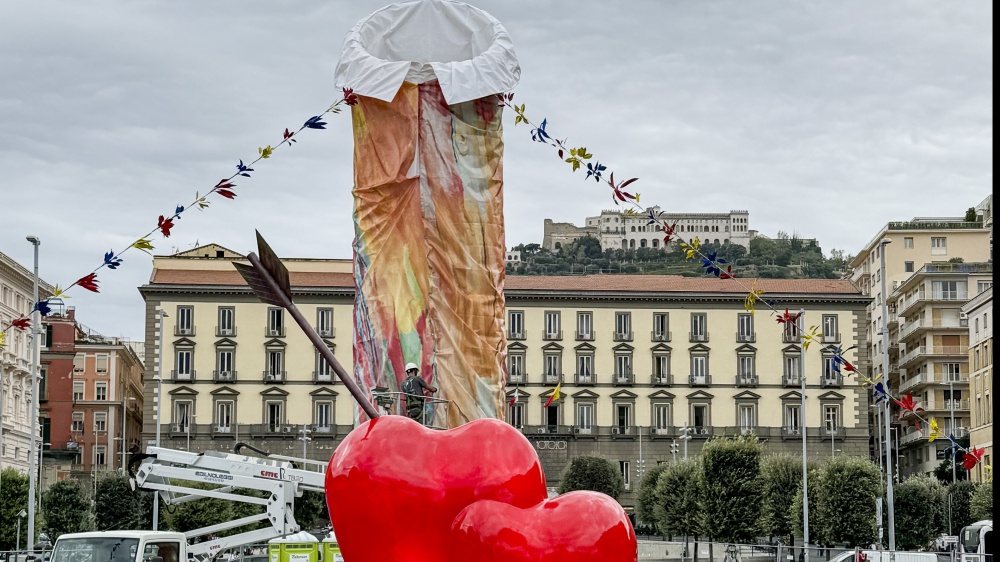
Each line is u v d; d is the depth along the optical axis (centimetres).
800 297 11819
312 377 11306
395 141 3238
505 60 3247
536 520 1364
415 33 3344
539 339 11825
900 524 7800
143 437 11175
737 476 8119
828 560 6153
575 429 11738
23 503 7669
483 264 3253
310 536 4125
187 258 11394
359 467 1401
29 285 10581
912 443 12012
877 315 14000
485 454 1396
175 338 11244
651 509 9531
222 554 4266
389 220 3231
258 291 1396
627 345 11850
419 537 1394
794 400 11806
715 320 11906
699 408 11831
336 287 11338
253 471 3300
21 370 10331
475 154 3253
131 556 2978
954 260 13538
